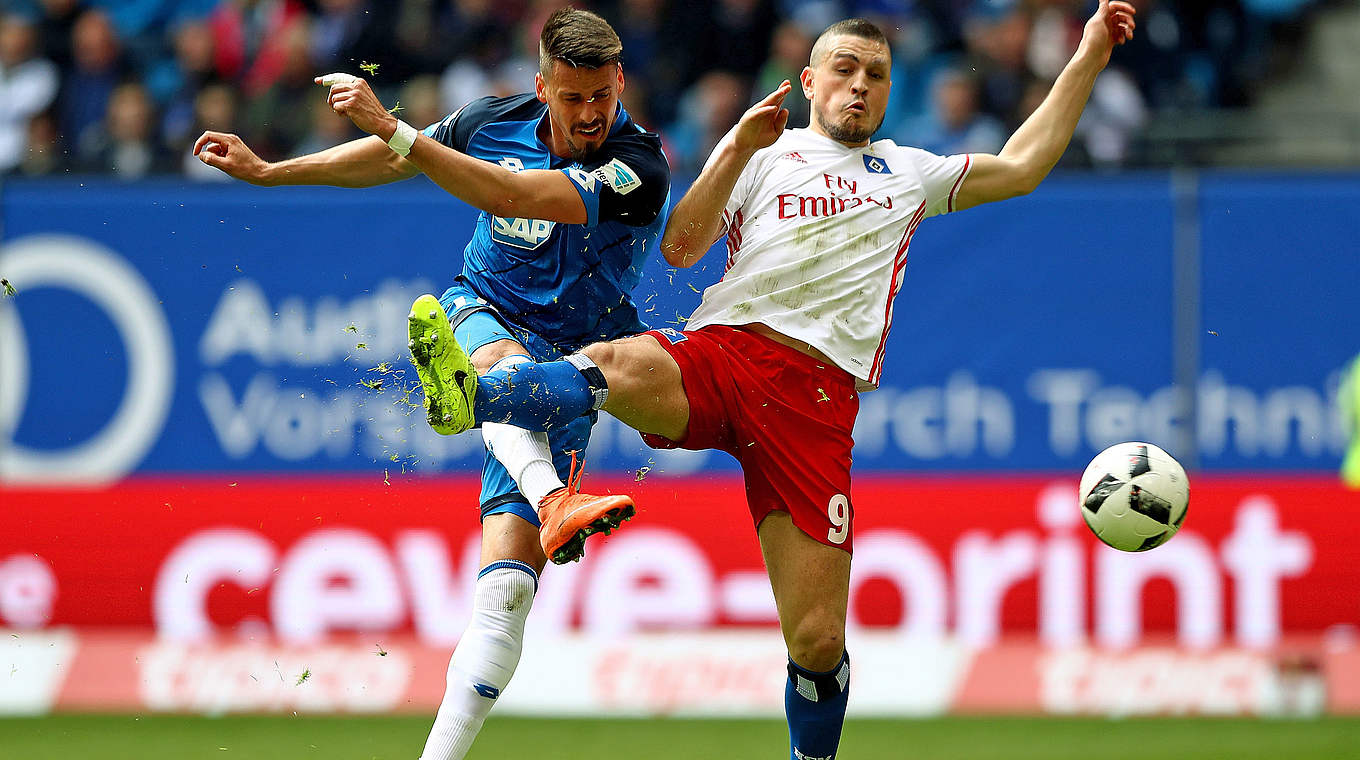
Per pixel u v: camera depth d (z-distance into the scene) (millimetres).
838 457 17031
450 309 17547
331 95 14953
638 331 18047
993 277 31047
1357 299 30719
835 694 17312
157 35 41625
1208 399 30828
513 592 16625
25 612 29969
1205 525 29562
